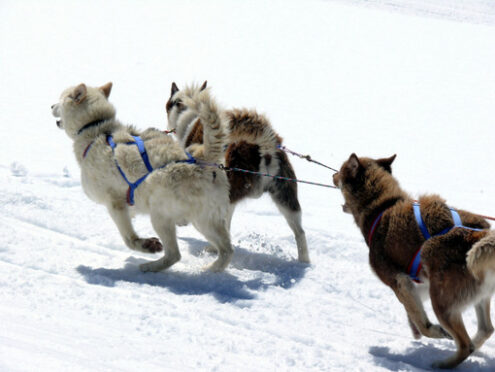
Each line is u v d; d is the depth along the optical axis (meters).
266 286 9.13
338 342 7.39
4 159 16.34
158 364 5.87
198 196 8.89
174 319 7.31
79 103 9.56
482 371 6.73
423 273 6.96
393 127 24.27
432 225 6.84
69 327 6.56
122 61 33.31
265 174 9.74
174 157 8.95
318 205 14.80
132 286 8.59
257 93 28.50
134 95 26.11
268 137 10.30
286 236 11.98
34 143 18.52
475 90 32.12
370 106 27.61
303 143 20.91
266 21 48.56
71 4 49.06
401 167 18.84
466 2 63.59
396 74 35.00
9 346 5.59
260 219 13.33
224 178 9.16
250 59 36.28
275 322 7.76
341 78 33.19
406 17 54.44
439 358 7.01
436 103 28.88
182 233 12.14
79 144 9.59
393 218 7.18
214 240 9.28
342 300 8.98
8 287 7.79
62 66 30.95
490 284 6.46
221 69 33.09
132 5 50.84
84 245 10.34
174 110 11.70
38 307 7.15
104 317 7.10
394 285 7.11
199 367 5.95
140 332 6.75
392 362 6.75
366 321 8.23
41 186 14.07
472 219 6.84
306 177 17.25
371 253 7.37
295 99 27.92
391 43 43.56
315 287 9.42
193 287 8.88
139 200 9.21
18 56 32.06
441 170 18.81
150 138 9.34
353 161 7.73
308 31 45.75
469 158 20.50
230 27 45.38
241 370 6.02
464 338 6.59
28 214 11.58
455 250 6.51
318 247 11.51
